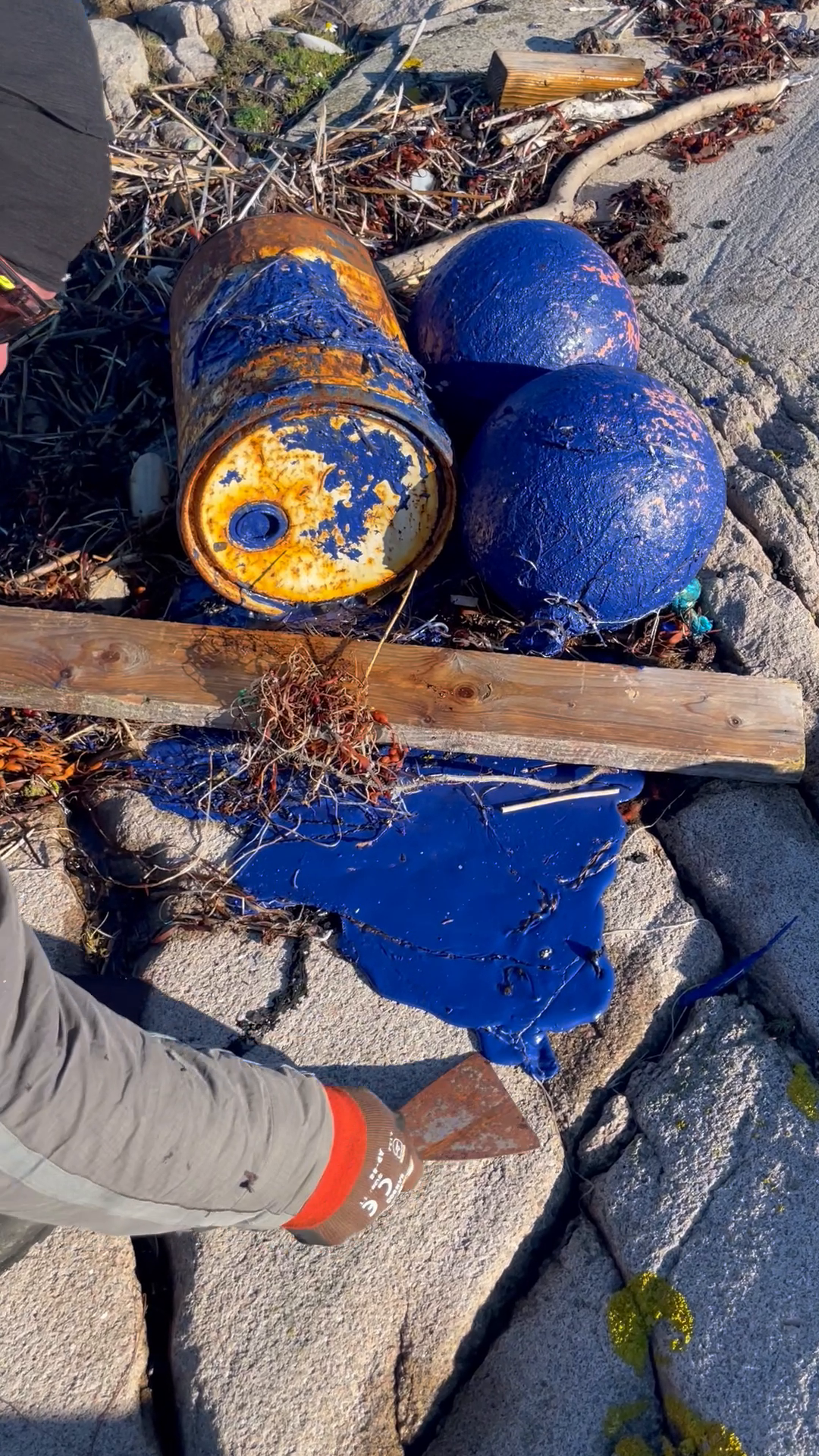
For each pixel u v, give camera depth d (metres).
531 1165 1.06
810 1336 0.94
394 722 1.28
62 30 0.65
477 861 1.25
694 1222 1.01
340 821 1.27
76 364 1.73
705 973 1.18
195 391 1.32
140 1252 1.04
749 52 2.24
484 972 1.17
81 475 1.59
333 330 1.28
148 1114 0.75
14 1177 0.71
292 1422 0.94
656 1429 0.94
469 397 1.43
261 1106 0.82
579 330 1.40
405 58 2.21
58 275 0.69
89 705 1.30
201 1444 0.94
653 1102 1.09
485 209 1.93
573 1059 1.13
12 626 1.34
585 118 2.06
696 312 1.79
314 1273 1.00
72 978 1.15
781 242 1.89
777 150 2.08
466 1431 0.95
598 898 1.22
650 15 2.36
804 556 1.48
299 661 1.28
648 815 1.31
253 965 1.17
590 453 1.24
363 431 1.25
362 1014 1.15
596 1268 1.02
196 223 1.84
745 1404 0.92
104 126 0.67
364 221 1.88
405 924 1.20
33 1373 0.95
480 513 1.30
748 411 1.64
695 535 1.27
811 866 1.23
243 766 1.27
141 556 1.50
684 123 2.10
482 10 2.39
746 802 1.28
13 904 0.71
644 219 1.92
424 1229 1.02
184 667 1.31
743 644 1.41
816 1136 1.04
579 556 1.26
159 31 2.31
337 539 1.34
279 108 2.14
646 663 1.41
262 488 1.28
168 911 1.21
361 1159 0.93
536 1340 0.99
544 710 1.30
